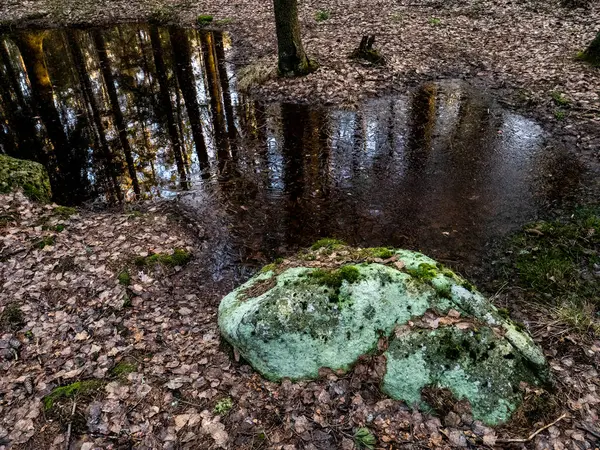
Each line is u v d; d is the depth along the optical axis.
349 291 1.46
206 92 4.20
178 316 1.87
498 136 3.23
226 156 3.25
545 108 3.46
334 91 3.92
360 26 5.30
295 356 1.45
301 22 5.55
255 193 2.82
